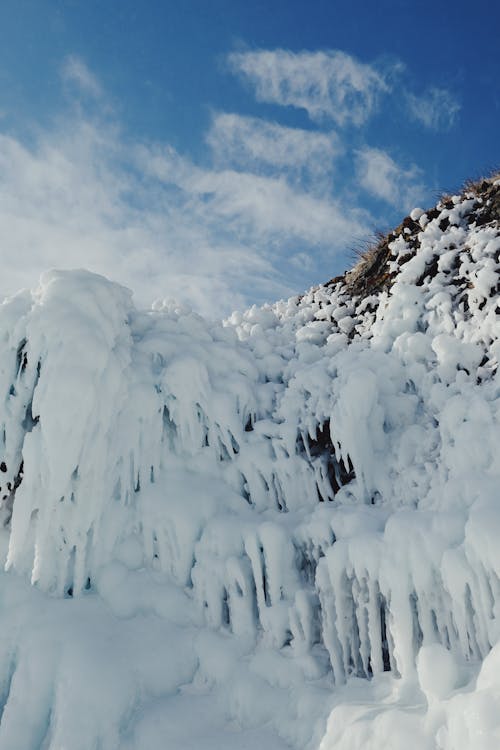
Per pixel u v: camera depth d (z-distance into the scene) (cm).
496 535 341
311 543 499
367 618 420
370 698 377
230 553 519
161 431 593
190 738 402
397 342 641
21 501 509
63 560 514
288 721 400
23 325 554
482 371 552
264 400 659
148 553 547
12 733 408
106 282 609
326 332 838
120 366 569
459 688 324
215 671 457
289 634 468
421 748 305
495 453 427
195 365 605
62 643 450
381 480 530
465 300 662
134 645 470
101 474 540
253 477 594
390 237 925
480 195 826
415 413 581
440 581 380
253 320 943
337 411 561
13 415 551
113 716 415
